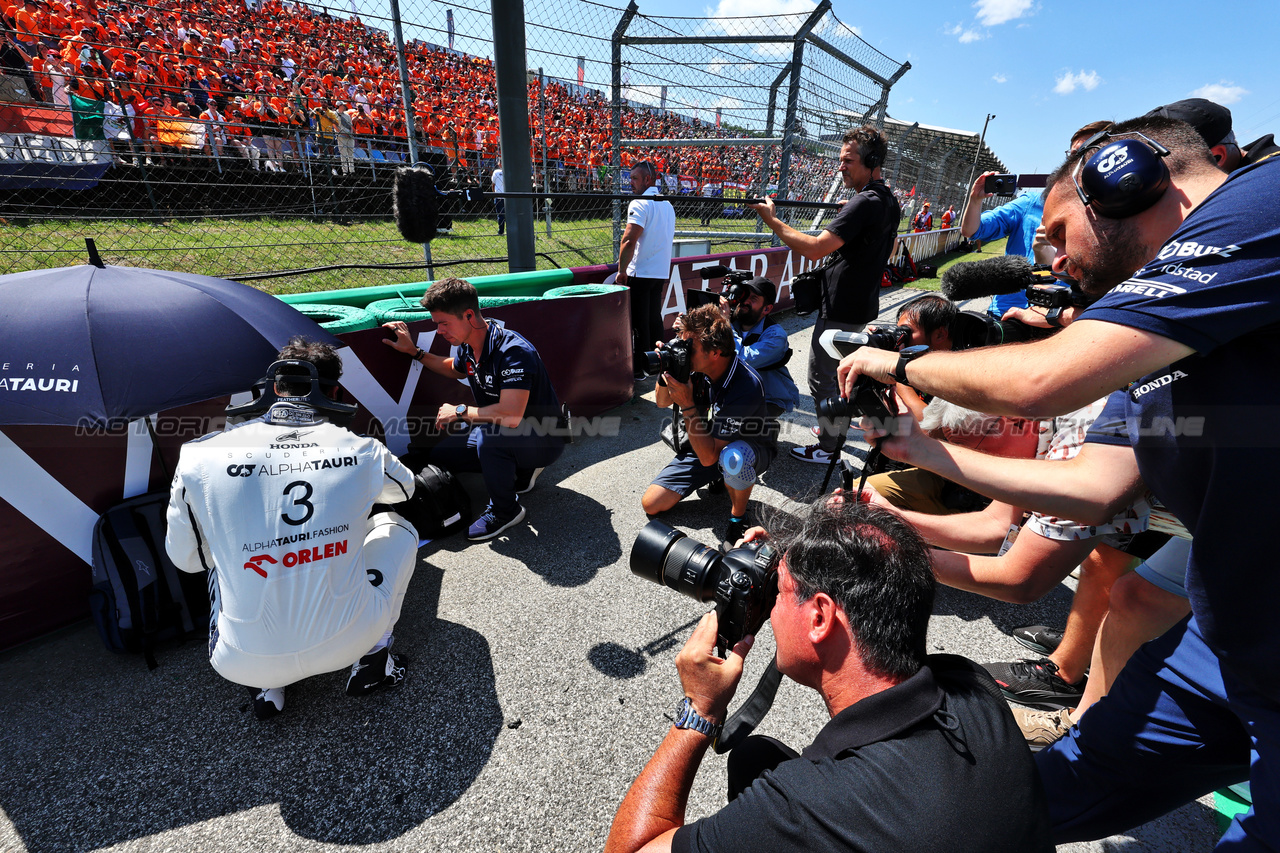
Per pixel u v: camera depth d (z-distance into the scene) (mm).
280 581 1579
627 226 4727
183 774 1658
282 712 1867
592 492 3369
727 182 9281
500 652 2137
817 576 876
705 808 1623
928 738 769
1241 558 871
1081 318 859
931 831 691
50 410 1553
